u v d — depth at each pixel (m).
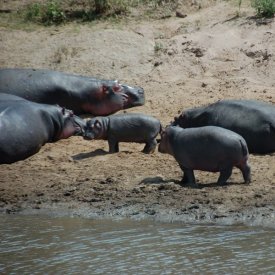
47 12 74.56
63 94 61.00
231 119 51.25
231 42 67.31
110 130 51.84
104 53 68.25
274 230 39.22
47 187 46.03
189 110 53.56
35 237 39.84
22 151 50.97
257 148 50.50
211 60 66.25
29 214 43.12
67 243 38.91
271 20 68.69
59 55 68.25
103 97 61.56
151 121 51.84
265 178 45.19
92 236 39.62
